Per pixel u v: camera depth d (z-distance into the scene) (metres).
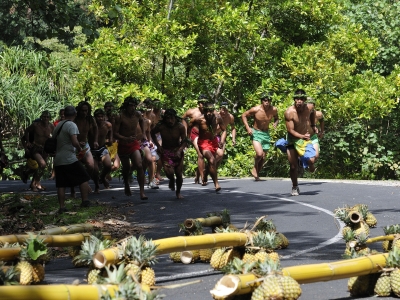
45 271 8.30
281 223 12.26
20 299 4.89
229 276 5.55
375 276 6.71
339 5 31.53
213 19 28.64
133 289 4.90
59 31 16.58
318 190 18.27
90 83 28.97
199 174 21.30
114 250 6.46
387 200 15.66
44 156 19.69
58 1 15.89
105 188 19.16
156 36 27.89
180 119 16.34
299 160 17.08
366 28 31.95
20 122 29.86
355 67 29.72
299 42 30.97
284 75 29.97
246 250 7.70
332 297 6.69
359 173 31.22
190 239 7.38
